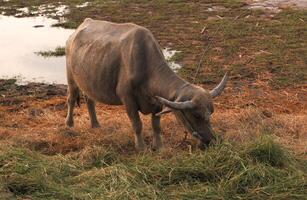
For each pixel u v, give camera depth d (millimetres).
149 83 6934
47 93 10633
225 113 8992
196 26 15023
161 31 14750
